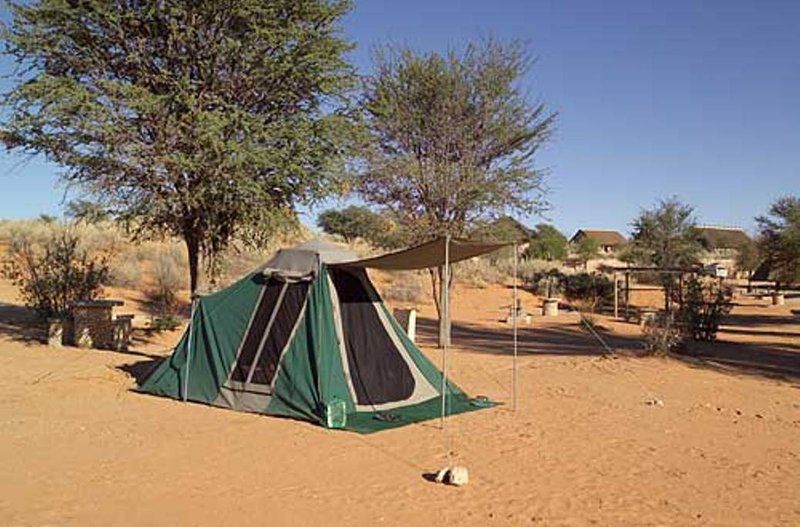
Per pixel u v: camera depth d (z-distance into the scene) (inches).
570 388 522.6
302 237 757.3
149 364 580.7
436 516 253.9
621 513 259.6
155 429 378.6
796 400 496.7
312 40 566.6
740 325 1186.0
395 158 739.4
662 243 1779.0
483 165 767.7
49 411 412.5
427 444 355.3
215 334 457.7
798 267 1312.7
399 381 456.8
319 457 328.8
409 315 804.0
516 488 286.7
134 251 1331.2
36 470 298.0
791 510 266.1
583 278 1638.8
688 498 277.7
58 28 534.0
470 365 641.0
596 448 351.3
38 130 530.3
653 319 852.6
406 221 745.6
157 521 244.1
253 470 306.5
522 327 1066.1
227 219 603.8
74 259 887.1
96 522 241.3
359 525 244.2
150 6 534.9
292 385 417.7
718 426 407.2
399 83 745.6
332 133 572.4
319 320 422.3
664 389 526.0
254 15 548.7
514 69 753.0
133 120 534.0
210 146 514.6
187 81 530.0
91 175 547.2
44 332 725.3
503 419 415.2
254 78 558.6
